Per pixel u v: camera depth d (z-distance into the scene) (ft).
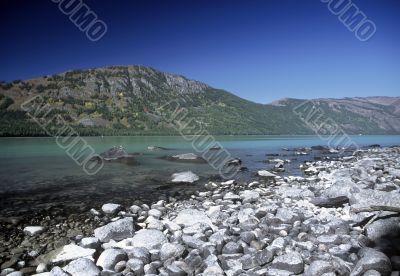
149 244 26.94
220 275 20.84
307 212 34.96
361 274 19.19
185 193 54.60
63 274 21.11
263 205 39.63
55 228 34.76
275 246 24.26
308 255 22.93
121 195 52.54
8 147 174.81
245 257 23.08
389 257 21.72
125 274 21.81
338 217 33.19
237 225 32.55
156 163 100.73
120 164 97.19
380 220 26.91
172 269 21.63
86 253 25.73
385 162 86.58
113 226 30.01
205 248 24.88
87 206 44.91
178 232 29.66
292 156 130.62
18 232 33.22
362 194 37.22
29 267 24.35
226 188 58.70
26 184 61.26
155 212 39.11
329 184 52.75
